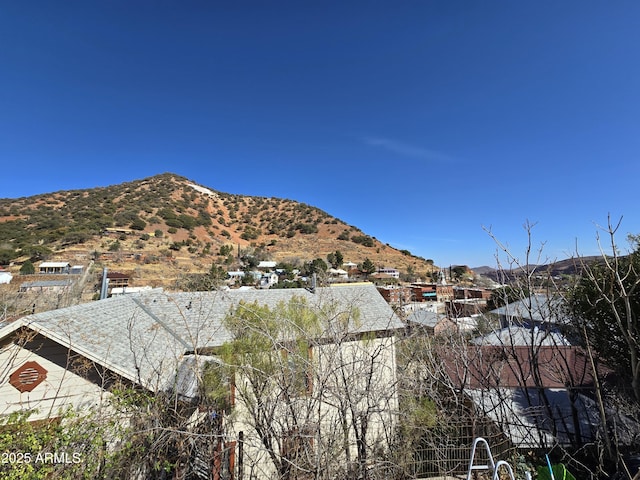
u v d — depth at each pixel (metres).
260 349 3.97
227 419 4.29
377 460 3.77
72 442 3.94
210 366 4.36
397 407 4.41
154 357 6.21
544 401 5.35
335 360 3.99
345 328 4.31
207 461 4.24
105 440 4.16
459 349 5.45
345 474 3.72
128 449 4.08
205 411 4.25
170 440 4.25
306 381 4.06
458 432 5.18
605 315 5.61
